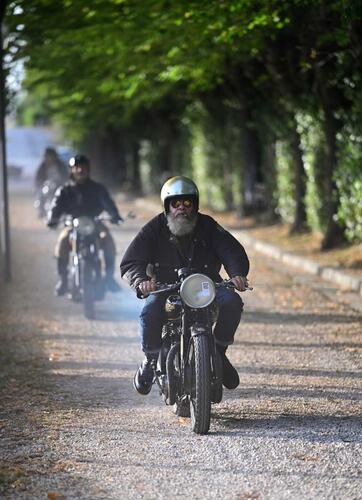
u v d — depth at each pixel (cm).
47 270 4938
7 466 1770
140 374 2138
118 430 2022
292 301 3756
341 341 2956
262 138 7125
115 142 15675
